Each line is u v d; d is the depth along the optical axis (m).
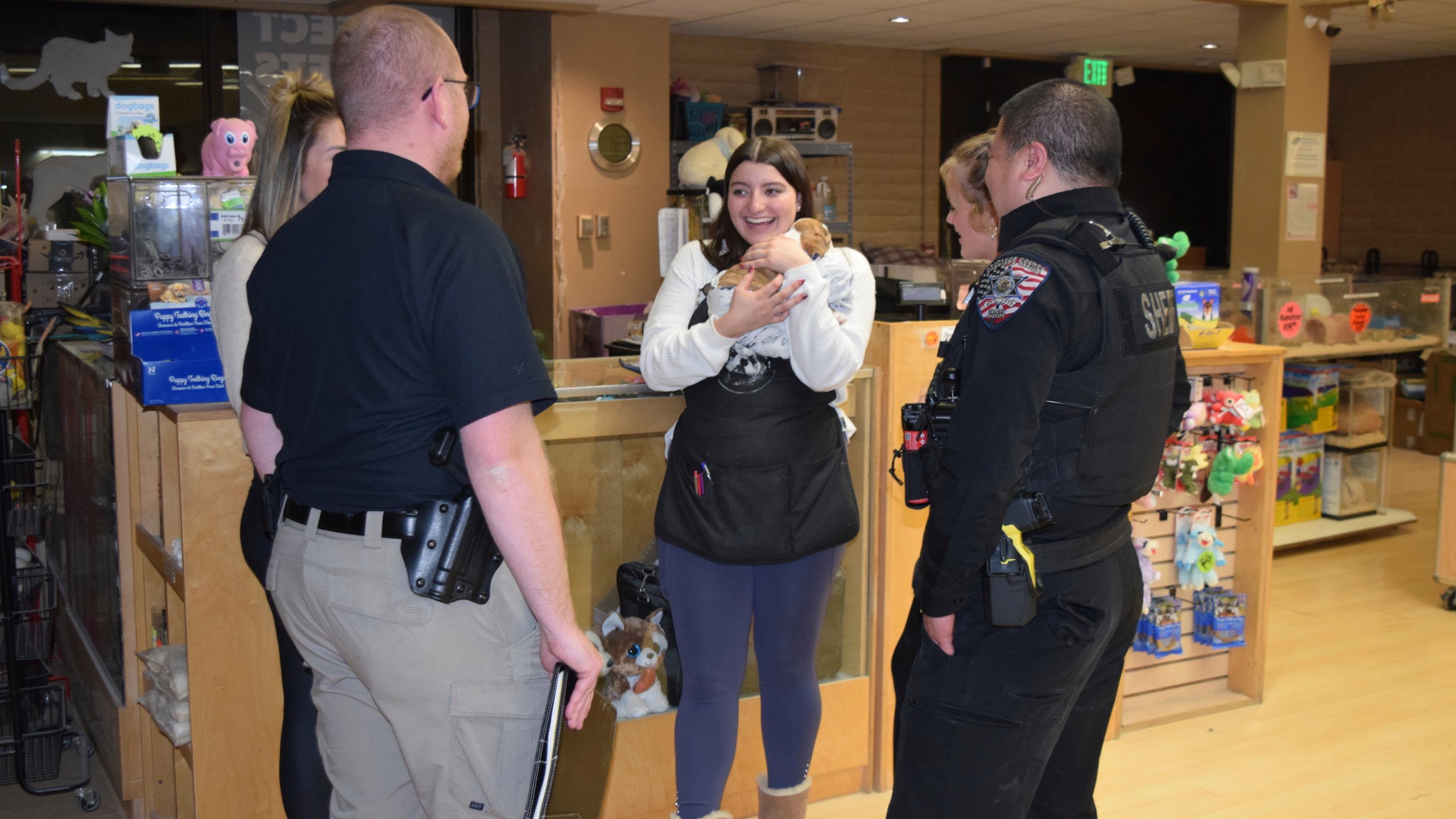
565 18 6.12
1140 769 2.97
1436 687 3.54
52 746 2.93
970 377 1.61
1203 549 3.27
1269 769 2.97
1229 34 7.47
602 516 2.57
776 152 2.15
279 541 1.49
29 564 3.07
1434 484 6.41
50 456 3.49
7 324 2.89
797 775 2.30
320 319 1.39
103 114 5.74
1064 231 1.65
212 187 2.19
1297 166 6.47
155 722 2.41
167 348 2.16
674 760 2.56
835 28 7.11
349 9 5.93
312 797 1.95
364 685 1.45
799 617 2.20
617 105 6.34
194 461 2.11
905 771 1.79
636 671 2.51
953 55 8.30
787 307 1.97
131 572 2.59
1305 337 5.13
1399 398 7.42
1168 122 9.66
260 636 2.19
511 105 6.56
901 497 2.72
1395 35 7.88
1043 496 1.64
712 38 7.40
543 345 5.74
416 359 1.36
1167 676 3.37
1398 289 5.40
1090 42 7.84
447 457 1.38
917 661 1.79
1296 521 5.29
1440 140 9.27
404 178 1.41
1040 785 1.96
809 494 2.14
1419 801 2.80
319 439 1.41
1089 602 1.70
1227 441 3.23
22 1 5.51
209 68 5.87
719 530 2.12
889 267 3.62
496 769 1.47
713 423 2.12
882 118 8.16
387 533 1.40
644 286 6.61
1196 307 3.17
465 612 1.42
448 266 1.34
